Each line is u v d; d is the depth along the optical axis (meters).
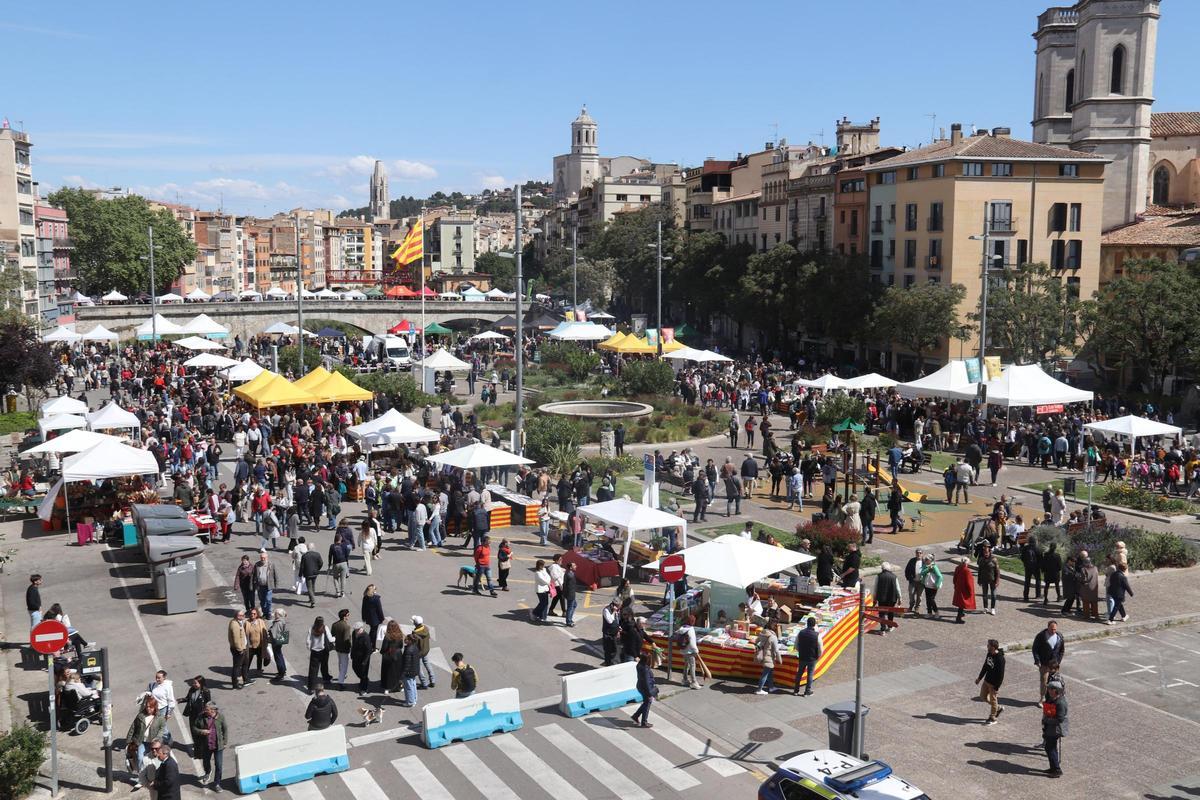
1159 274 58.78
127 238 111.19
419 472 38.91
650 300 125.94
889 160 83.81
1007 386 46.62
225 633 24.50
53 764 17.20
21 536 34.03
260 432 45.22
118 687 21.31
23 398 62.50
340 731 18.03
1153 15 81.94
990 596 26.31
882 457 45.34
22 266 82.06
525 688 21.28
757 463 46.28
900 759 18.20
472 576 28.30
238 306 97.12
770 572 22.42
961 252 75.75
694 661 21.86
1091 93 83.25
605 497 35.75
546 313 87.31
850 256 83.75
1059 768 17.64
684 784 17.28
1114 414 54.53
